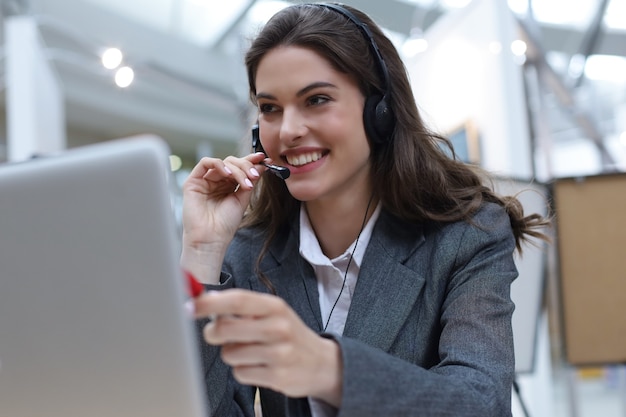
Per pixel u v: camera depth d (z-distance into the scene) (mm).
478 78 2756
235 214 1062
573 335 2057
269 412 1075
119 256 533
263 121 1112
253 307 594
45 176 533
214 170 1074
